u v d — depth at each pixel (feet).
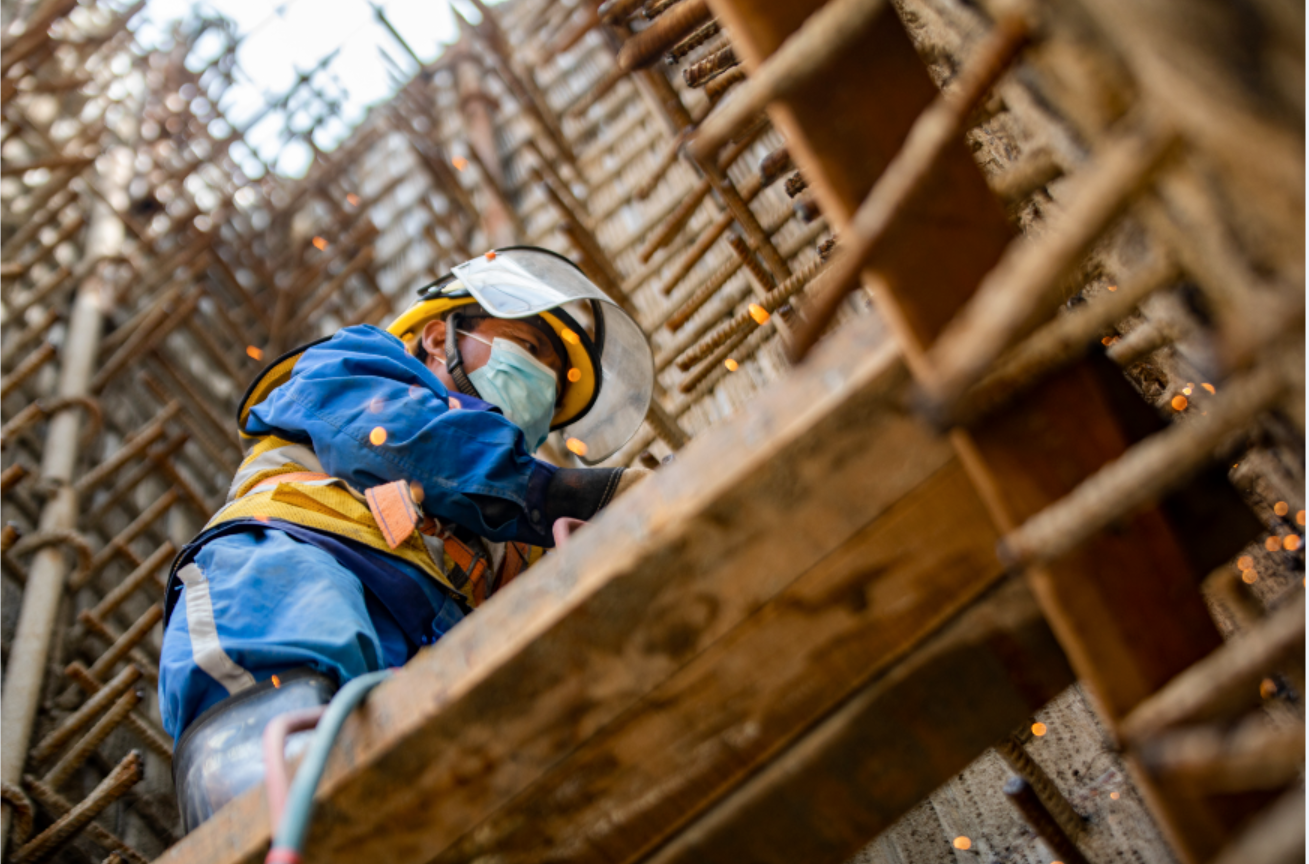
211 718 5.19
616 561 3.45
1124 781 5.21
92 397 14.58
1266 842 2.06
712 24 6.15
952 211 2.90
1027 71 2.93
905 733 3.61
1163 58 2.03
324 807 3.75
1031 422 2.94
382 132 22.77
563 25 20.16
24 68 18.03
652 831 3.77
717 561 3.41
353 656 5.44
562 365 8.68
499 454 6.51
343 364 7.23
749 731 3.62
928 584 3.41
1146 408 3.02
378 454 6.63
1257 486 4.24
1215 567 3.18
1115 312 2.55
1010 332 2.32
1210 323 3.05
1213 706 2.62
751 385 9.77
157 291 17.79
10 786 7.98
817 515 3.34
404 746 3.66
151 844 9.57
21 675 9.96
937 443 3.24
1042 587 2.98
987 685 3.54
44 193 16.12
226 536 6.32
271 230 20.95
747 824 3.74
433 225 19.33
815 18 2.90
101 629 10.63
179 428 15.43
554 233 16.15
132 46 23.79
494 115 21.20
